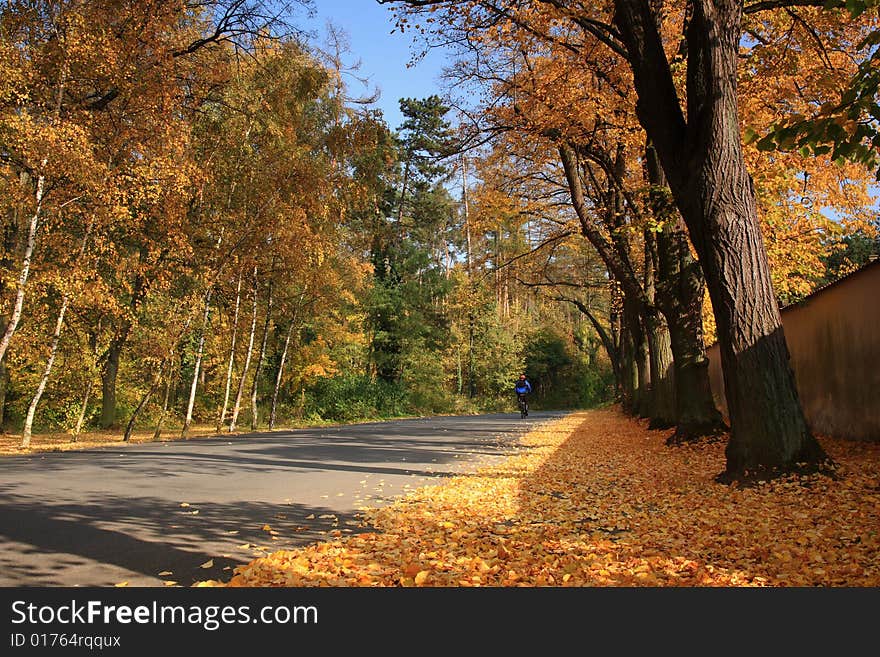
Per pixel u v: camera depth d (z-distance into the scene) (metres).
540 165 17.38
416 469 11.16
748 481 7.78
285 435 21.41
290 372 33.53
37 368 23.23
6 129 14.73
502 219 19.47
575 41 13.29
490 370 54.94
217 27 17.50
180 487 8.69
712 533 5.71
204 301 21.17
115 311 18.34
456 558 4.93
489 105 14.39
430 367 45.72
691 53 8.34
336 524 6.36
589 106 13.47
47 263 16.77
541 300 33.88
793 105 12.16
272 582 4.28
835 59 11.73
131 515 6.57
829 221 15.73
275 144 21.83
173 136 17.30
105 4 15.86
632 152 16.22
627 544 5.39
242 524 6.28
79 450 15.16
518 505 7.54
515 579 4.39
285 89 20.38
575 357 60.84
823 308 12.52
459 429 24.11
